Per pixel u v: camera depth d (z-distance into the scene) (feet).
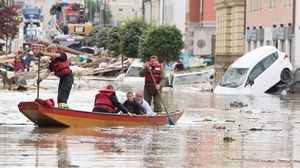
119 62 431.43
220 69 353.51
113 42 451.94
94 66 425.28
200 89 270.05
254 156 86.84
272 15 316.60
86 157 84.23
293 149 93.25
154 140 100.83
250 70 245.65
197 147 94.32
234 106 176.76
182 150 91.25
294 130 117.29
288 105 182.80
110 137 103.35
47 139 100.17
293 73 249.75
